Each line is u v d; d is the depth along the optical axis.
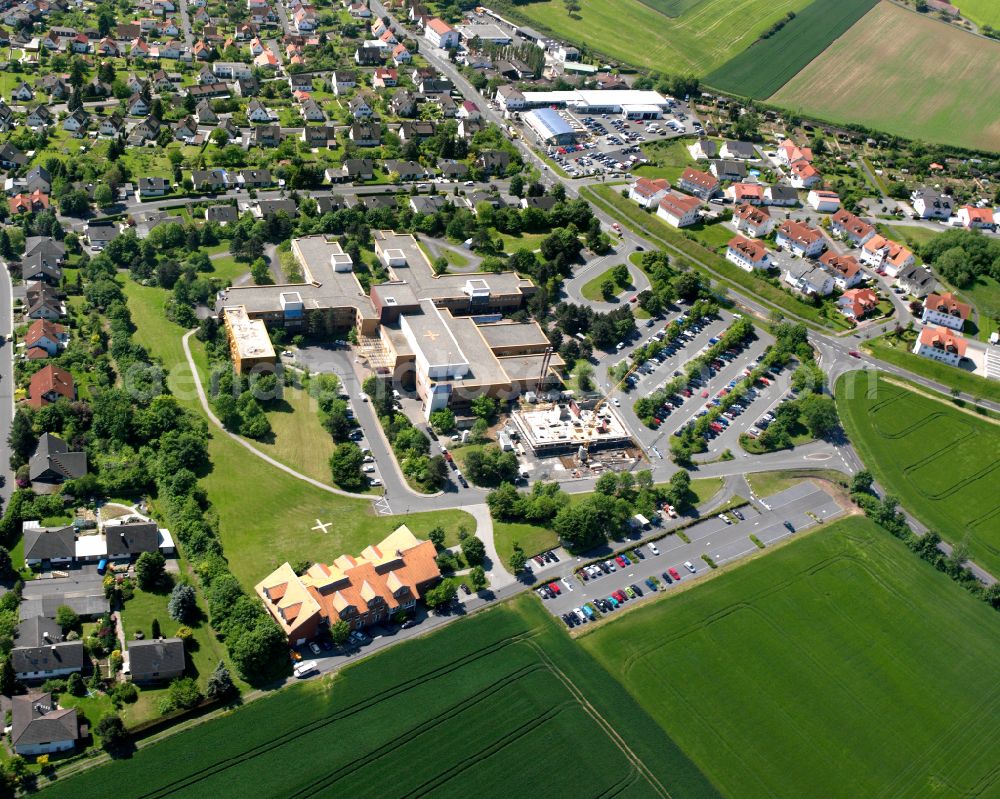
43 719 186.12
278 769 190.75
